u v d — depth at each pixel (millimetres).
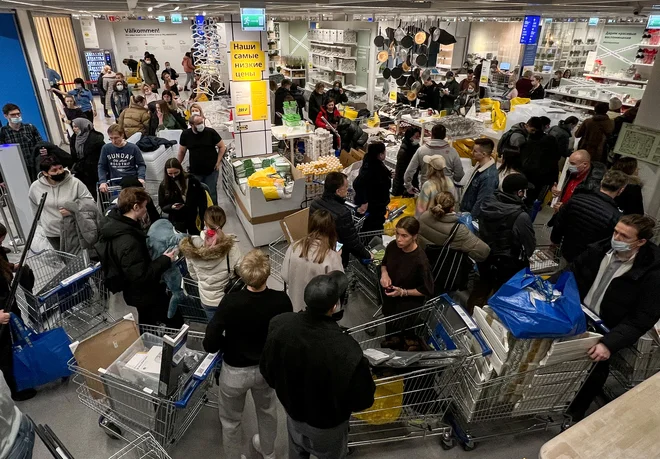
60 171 4164
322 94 9422
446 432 2912
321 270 3018
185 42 20031
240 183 5711
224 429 2637
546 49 13922
